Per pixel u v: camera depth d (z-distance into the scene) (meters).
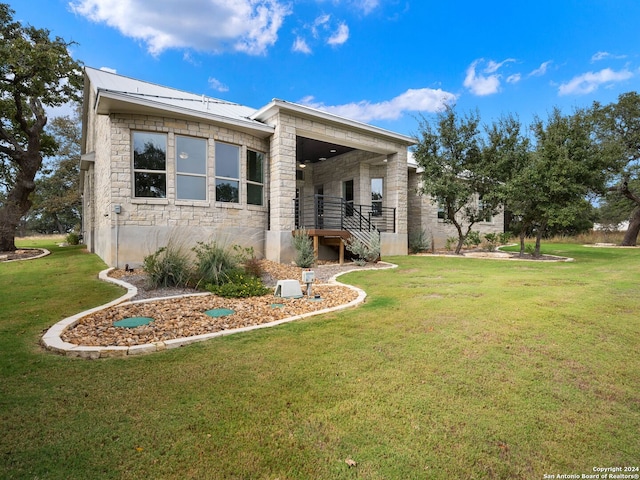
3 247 13.37
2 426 2.09
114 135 8.38
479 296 5.60
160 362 3.06
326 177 16.61
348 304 5.18
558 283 6.73
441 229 17.52
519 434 2.08
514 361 3.06
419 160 13.57
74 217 42.59
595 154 11.76
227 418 2.20
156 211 8.77
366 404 2.38
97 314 4.54
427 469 1.79
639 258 11.16
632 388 2.62
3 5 13.37
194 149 9.35
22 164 14.56
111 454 1.86
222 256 6.93
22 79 13.44
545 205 11.99
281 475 1.73
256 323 4.37
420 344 3.46
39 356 3.19
